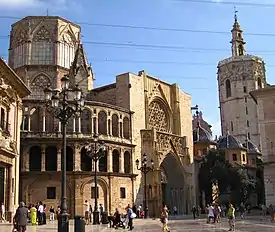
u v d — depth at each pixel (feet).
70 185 197.98
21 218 89.40
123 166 219.61
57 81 255.91
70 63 266.77
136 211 216.54
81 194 197.88
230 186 300.61
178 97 281.13
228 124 463.83
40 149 201.57
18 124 147.43
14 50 265.34
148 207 228.02
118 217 137.59
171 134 260.21
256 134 447.83
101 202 204.03
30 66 255.91
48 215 193.16
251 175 336.29
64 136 85.61
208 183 295.28
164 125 270.26
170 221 185.37
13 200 138.82
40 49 260.21
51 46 261.03
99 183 205.98
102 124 219.61
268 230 118.21
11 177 137.18
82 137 203.21
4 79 128.88
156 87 264.31
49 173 196.44
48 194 195.83
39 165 201.46
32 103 206.28
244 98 456.45
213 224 158.51
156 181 233.35
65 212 80.18
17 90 144.05
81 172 199.21
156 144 241.35
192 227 139.33
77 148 201.87
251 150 379.96
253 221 179.32
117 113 223.10
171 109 276.62
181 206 267.80
